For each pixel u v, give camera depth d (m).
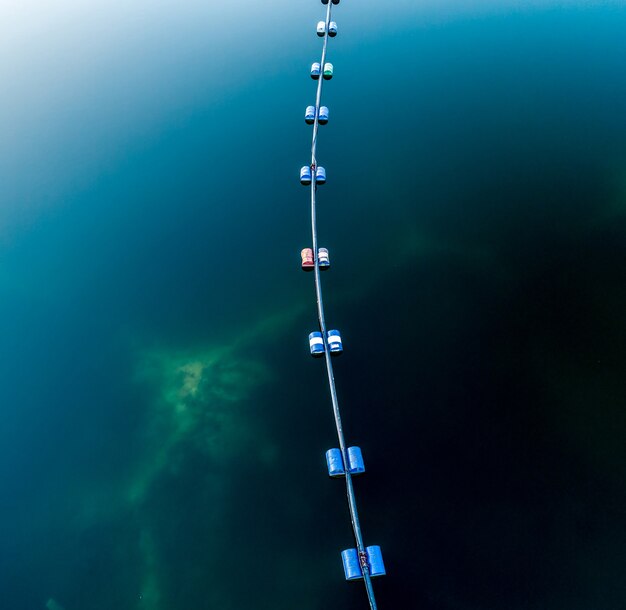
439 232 39.53
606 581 22.59
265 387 32.09
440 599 22.98
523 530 24.52
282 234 41.97
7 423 32.03
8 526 27.70
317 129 50.50
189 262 40.75
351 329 34.12
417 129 48.94
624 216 38.06
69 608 24.67
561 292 34.16
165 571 25.48
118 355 35.25
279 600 24.11
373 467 27.48
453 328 33.19
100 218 44.72
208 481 28.38
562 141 45.19
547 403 28.88
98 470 29.56
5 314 38.03
